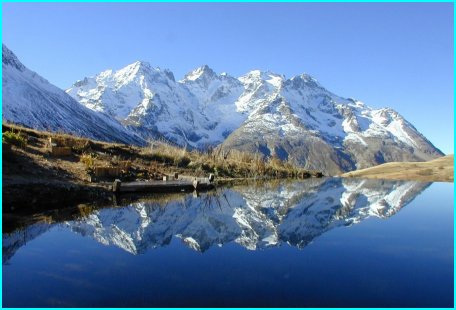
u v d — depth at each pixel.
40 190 32.44
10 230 25.03
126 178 48.88
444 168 123.50
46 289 15.38
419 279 17.19
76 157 50.09
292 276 17.50
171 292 15.31
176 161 76.31
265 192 57.72
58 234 24.30
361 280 16.97
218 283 16.38
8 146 37.12
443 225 31.12
